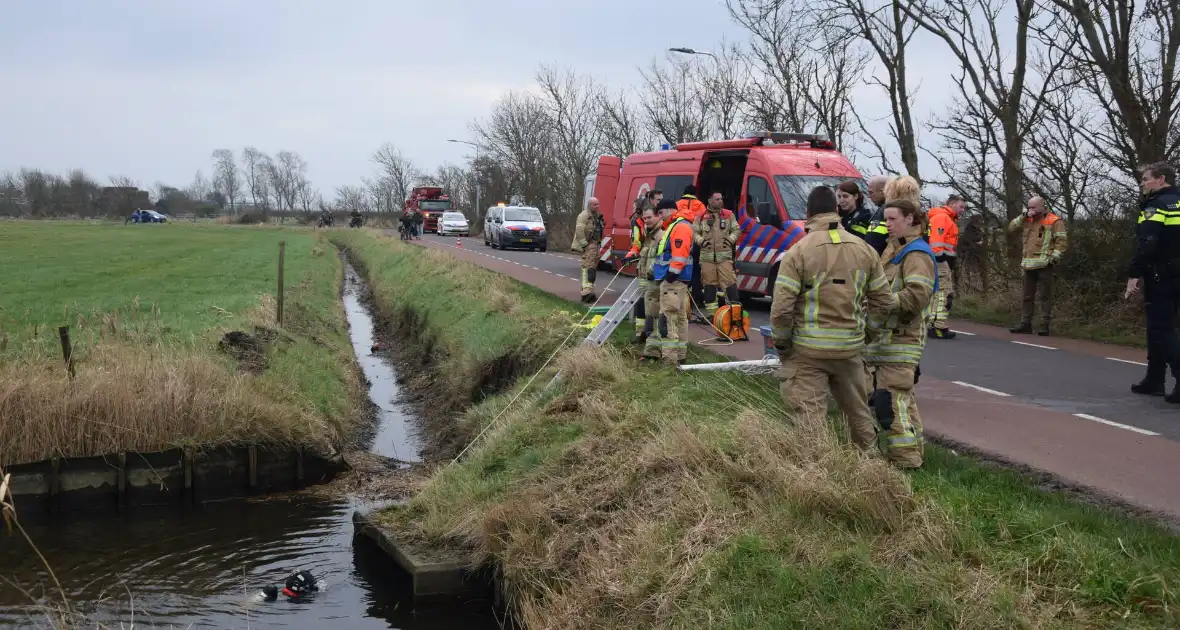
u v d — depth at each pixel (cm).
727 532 550
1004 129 1579
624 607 552
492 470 859
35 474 981
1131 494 581
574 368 1002
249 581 780
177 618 707
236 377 1129
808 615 459
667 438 703
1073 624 412
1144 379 911
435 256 2731
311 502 1005
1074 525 504
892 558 482
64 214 10481
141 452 1010
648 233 1064
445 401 1411
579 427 860
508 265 2661
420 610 712
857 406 619
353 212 7906
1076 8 1350
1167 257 854
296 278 2797
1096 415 817
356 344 2102
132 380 1052
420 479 1052
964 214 1667
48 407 998
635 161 2017
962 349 1208
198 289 2262
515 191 5734
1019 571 453
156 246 4494
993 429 763
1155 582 425
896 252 648
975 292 1666
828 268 592
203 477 1030
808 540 512
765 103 2833
